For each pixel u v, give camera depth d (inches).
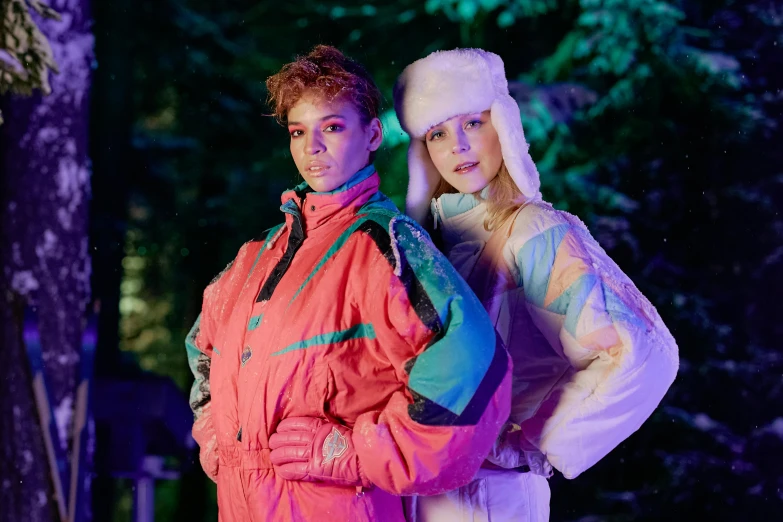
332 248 87.7
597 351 89.7
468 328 81.0
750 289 294.8
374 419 82.6
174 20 353.7
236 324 89.9
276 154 353.1
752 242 296.8
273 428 84.6
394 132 239.6
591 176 292.0
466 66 98.4
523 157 97.0
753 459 279.3
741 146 300.5
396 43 343.9
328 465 81.9
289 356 84.0
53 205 182.7
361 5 350.6
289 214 92.6
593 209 293.6
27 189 181.0
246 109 366.6
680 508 275.9
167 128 394.9
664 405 286.4
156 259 410.3
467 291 83.4
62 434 173.9
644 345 88.7
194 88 369.1
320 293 85.1
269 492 83.8
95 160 285.0
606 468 281.3
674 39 286.8
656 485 277.4
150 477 177.3
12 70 164.6
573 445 89.8
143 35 352.8
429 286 82.5
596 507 278.5
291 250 90.5
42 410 147.1
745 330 293.1
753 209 297.4
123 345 434.3
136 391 177.5
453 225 101.7
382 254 84.9
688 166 300.0
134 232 386.3
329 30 357.7
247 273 95.9
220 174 371.2
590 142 297.9
